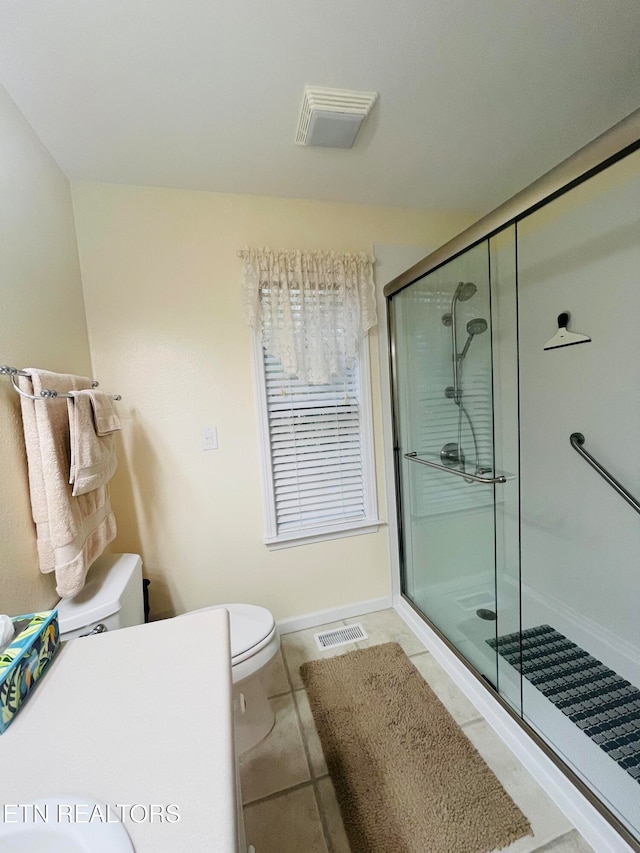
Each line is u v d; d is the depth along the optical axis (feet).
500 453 6.43
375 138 4.49
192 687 2.07
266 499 5.90
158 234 5.25
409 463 6.64
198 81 3.53
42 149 4.16
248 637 4.04
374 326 6.35
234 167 4.89
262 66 3.42
